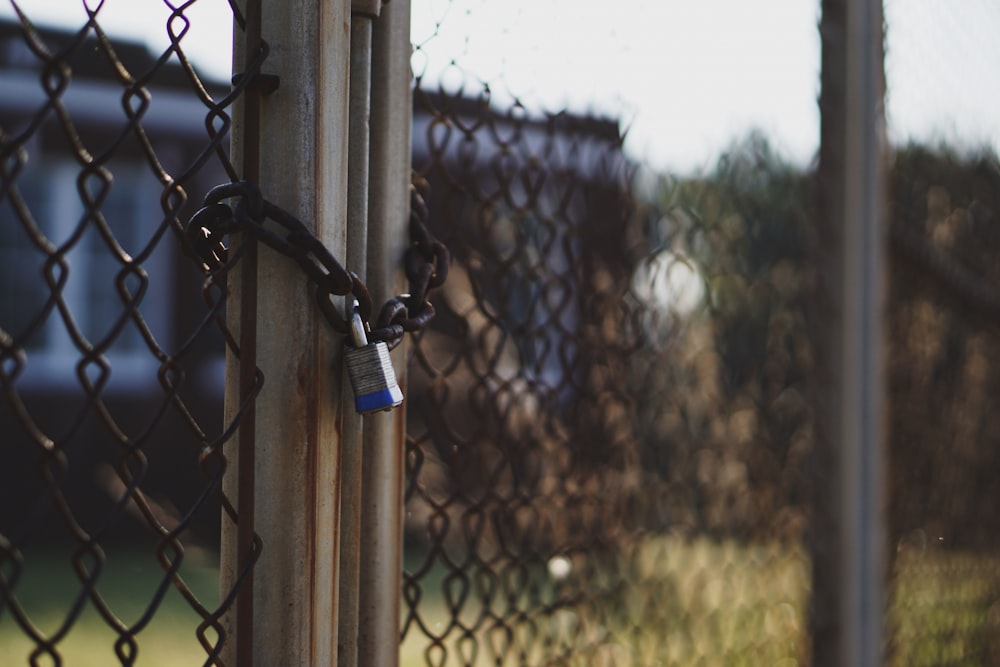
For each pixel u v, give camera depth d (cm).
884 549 257
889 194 260
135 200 959
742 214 238
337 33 101
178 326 946
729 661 232
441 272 117
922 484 297
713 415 233
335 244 102
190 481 887
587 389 184
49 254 82
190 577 541
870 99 237
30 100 898
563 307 172
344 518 108
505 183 154
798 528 252
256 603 98
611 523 199
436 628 405
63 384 929
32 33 81
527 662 163
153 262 952
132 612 504
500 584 160
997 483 363
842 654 236
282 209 97
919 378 295
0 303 929
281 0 99
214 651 94
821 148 235
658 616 215
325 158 100
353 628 111
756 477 242
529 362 175
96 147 929
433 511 141
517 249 158
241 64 99
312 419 99
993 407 362
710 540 233
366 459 117
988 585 349
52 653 80
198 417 925
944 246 320
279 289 97
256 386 96
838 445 237
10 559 78
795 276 254
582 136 176
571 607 180
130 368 949
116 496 822
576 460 180
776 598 247
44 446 81
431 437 141
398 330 104
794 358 255
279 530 98
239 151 100
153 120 927
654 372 213
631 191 191
